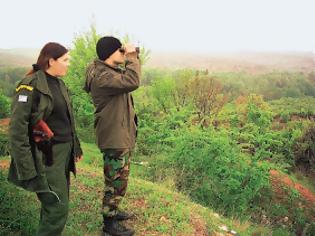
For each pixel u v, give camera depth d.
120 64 3.90
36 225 4.14
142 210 5.33
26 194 4.95
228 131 11.65
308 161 17.89
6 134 7.80
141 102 16.52
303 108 31.20
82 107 15.55
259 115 13.05
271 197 11.68
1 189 4.53
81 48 15.60
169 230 5.00
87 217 4.78
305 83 79.12
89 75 3.88
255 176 9.91
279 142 11.69
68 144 3.48
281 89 69.62
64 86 3.53
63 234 4.24
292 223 11.06
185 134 10.36
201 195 9.11
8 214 4.23
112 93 3.75
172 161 9.94
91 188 5.83
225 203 9.24
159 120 13.31
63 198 3.41
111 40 3.77
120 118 3.86
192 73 20.33
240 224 7.79
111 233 4.24
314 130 18.84
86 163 9.98
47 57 3.30
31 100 3.13
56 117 3.38
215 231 5.58
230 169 9.70
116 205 4.13
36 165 3.20
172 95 18.66
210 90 19.20
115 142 3.86
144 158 11.77
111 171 3.96
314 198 13.64
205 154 9.66
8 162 6.62
